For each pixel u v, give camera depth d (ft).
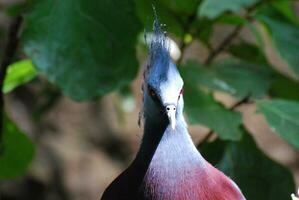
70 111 60.70
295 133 25.70
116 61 26.53
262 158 27.58
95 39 26.45
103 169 58.59
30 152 30.78
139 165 24.03
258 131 62.28
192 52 59.62
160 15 28.76
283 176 27.55
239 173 27.37
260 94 27.53
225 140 27.58
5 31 37.19
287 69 64.59
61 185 56.44
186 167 23.58
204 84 26.86
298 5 60.95
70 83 26.23
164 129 23.61
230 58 29.84
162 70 23.47
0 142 29.68
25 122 57.26
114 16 26.55
